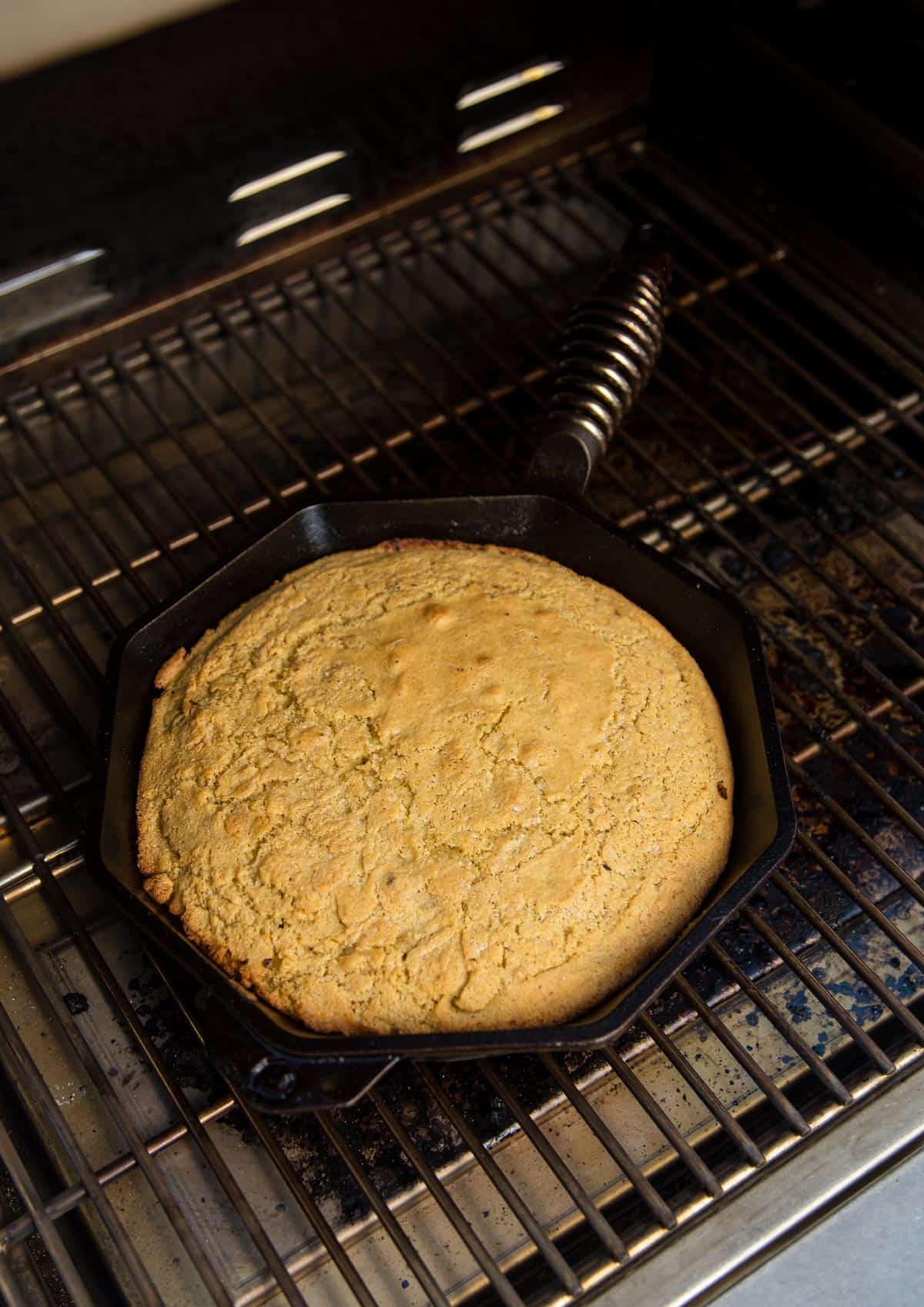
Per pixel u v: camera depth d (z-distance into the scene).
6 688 0.93
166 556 0.93
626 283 0.87
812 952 0.82
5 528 1.01
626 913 0.75
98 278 1.04
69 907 0.80
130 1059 0.79
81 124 0.97
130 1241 0.74
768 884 0.84
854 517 1.00
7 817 0.83
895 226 1.05
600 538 0.85
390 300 1.05
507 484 1.01
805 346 1.09
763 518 0.94
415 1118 0.77
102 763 0.78
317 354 1.11
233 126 1.02
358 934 0.74
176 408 1.08
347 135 1.07
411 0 1.02
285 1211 0.75
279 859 0.76
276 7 0.99
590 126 1.16
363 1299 0.70
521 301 1.08
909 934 0.83
